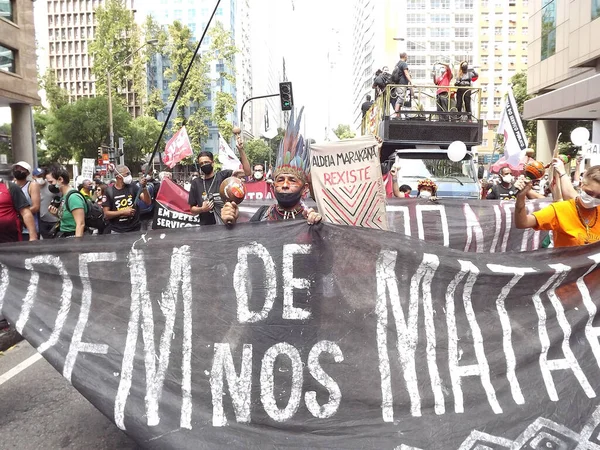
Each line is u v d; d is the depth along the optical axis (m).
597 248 3.84
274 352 3.50
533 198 7.81
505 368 3.55
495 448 3.25
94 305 3.60
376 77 15.49
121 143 39.81
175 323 3.55
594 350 3.66
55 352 3.47
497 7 100.75
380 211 4.05
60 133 57.28
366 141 4.04
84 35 126.56
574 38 29.91
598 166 3.93
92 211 8.45
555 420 3.38
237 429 3.28
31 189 7.49
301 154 3.99
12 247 3.65
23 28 28.39
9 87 27.11
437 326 3.60
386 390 3.41
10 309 3.58
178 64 61.47
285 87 20.22
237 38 117.12
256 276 3.62
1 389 4.91
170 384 3.40
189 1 108.12
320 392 3.41
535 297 3.74
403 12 105.62
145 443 3.24
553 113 31.38
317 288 3.61
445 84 14.31
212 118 62.59
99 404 3.33
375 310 3.59
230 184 3.70
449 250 3.69
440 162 12.35
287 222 3.66
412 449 3.21
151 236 3.65
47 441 3.91
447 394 3.43
